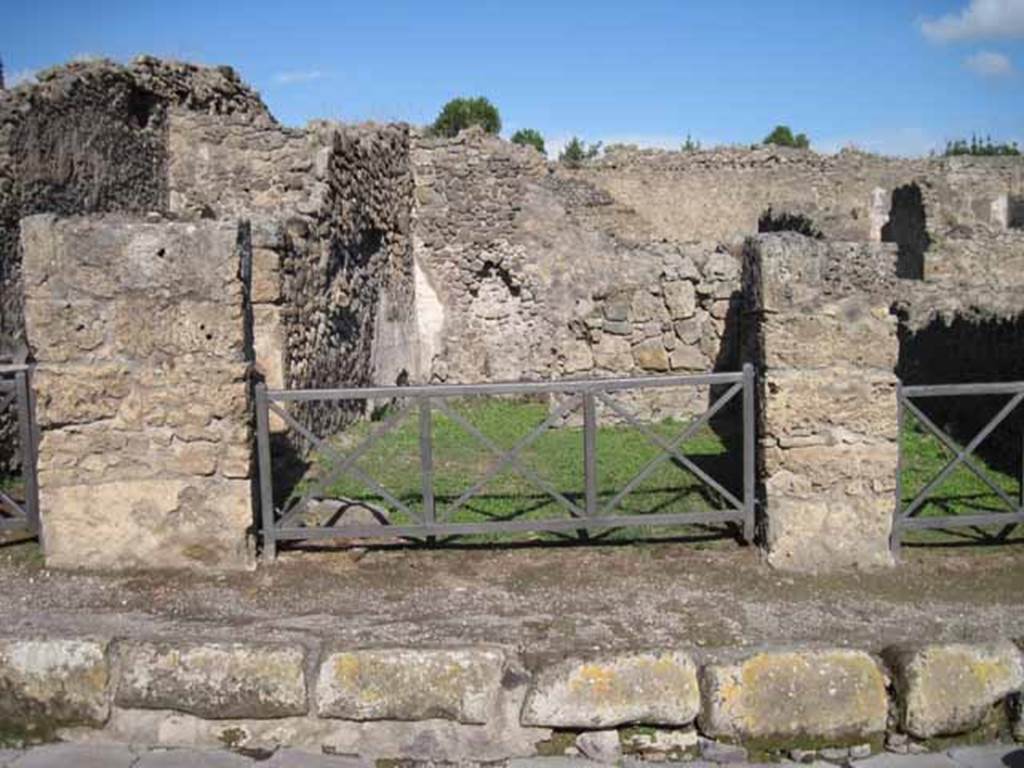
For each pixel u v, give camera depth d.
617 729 3.36
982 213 17.59
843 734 3.34
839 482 4.36
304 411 7.51
